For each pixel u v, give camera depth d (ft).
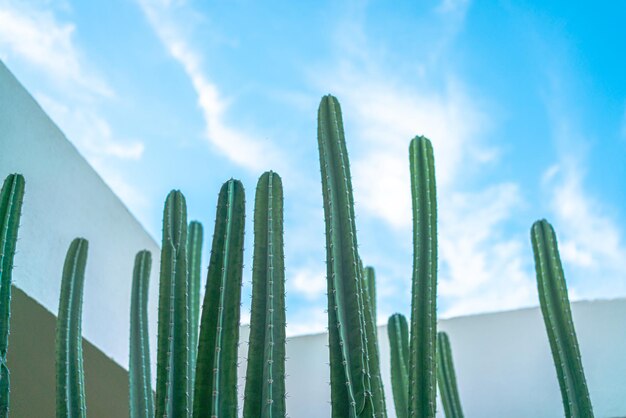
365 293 5.17
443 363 8.09
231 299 4.85
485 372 12.18
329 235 5.02
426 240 5.90
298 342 13.17
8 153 9.26
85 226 10.91
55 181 10.30
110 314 11.20
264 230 5.07
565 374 6.32
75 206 10.73
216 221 5.15
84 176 11.21
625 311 12.03
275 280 4.91
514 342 12.37
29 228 9.41
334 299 4.75
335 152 5.44
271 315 4.75
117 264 11.72
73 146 11.04
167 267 5.99
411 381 5.39
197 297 7.69
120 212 12.23
